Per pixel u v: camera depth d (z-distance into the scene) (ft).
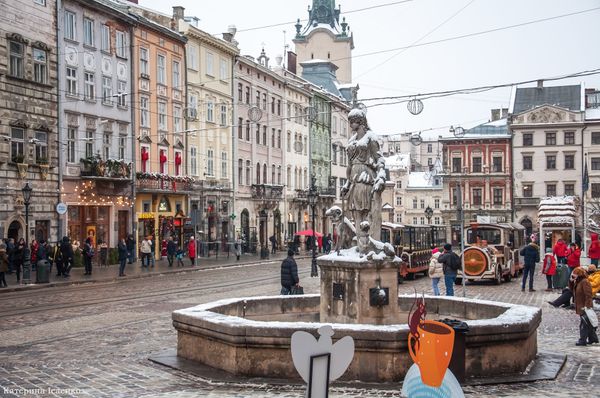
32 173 124.98
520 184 296.30
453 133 308.19
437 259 80.64
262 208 220.02
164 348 46.47
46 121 128.98
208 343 39.45
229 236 199.31
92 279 104.99
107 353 44.73
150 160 163.22
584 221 215.31
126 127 154.30
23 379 37.11
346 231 46.01
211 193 189.37
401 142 469.57
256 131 219.82
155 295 82.89
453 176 303.48
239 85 208.64
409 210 385.09
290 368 36.19
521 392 33.88
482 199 301.22
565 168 291.38
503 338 37.29
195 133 183.32
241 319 38.70
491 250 104.78
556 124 290.35
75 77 137.90
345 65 364.17
